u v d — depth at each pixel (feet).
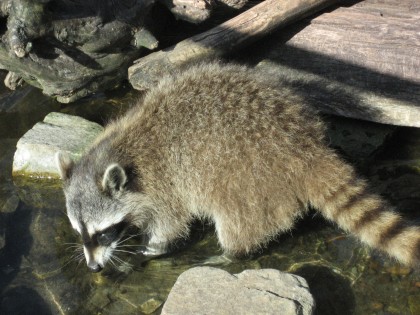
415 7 10.32
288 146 9.25
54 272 9.55
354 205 9.18
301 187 9.29
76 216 9.50
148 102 9.71
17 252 9.68
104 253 9.57
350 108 10.25
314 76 10.30
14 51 9.96
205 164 9.36
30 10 9.80
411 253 9.05
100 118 10.69
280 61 10.40
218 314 8.72
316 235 9.66
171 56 10.28
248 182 9.23
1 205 10.05
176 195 9.56
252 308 8.73
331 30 10.30
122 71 10.71
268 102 9.43
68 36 10.11
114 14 10.12
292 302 8.75
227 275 8.96
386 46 10.12
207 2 10.20
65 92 10.68
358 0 10.48
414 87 10.03
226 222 9.43
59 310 9.28
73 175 9.57
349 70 10.19
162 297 9.34
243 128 9.30
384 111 10.17
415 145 10.23
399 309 9.10
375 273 9.34
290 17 10.21
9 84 10.98
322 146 9.34
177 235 9.73
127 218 9.62
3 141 10.57
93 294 9.39
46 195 10.15
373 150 10.18
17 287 9.43
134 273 9.53
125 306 9.29
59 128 10.44
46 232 9.84
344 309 9.14
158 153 9.49
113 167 9.27
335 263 9.45
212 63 9.95
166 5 10.30
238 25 10.17
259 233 9.41
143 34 10.32
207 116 9.42
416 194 9.82
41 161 10.21
